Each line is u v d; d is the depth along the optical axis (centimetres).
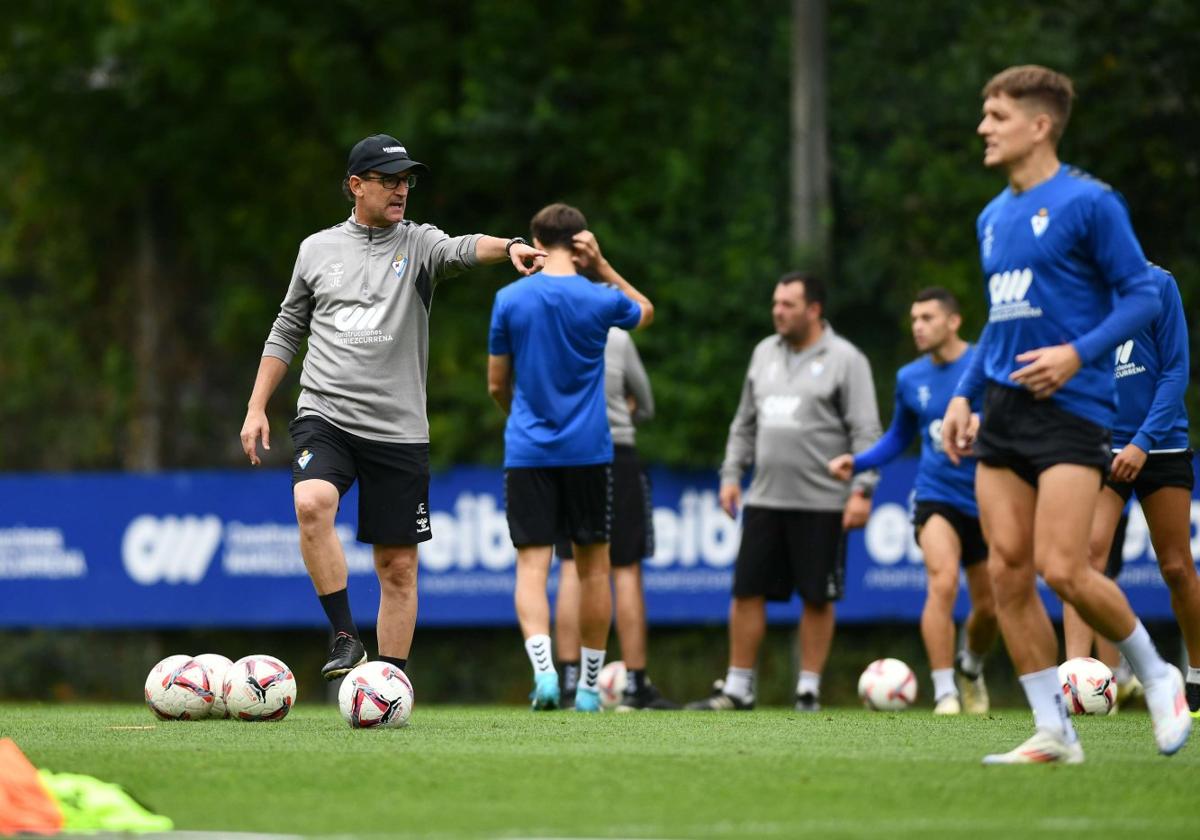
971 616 3903
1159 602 5031
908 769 1916
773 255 6350
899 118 6350
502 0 6769
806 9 6091
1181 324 2992
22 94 7444
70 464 7538
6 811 1538
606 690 4012
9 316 7662
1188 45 6050
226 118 7312
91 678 6981
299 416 2606
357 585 5631
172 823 1563
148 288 7469
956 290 6197
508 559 5594
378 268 2605
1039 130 1970
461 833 1496
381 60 7000
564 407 3238
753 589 3881
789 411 3838
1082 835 1488
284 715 2683
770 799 1705
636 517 3794
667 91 6681
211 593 5844
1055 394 1942
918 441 6031
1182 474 3048
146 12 7031
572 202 6731
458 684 6531
